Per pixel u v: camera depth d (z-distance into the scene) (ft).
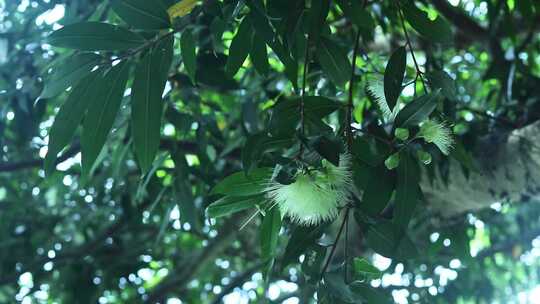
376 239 4.14
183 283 9.00
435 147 4.20
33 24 6.45
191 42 4.20
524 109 5.95
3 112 6.46
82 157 4.10
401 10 4.45
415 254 4.14
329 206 3.88
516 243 8.63
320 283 4.10
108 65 4.12
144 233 9.21
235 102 6.70
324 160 3.87
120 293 9.13
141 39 4.10
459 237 5.87
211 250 8.48
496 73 6.38
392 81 4.08
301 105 4.08
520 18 6.90
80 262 8.79
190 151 6.08
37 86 6.33
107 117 4.09
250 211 6.35
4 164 6.83
